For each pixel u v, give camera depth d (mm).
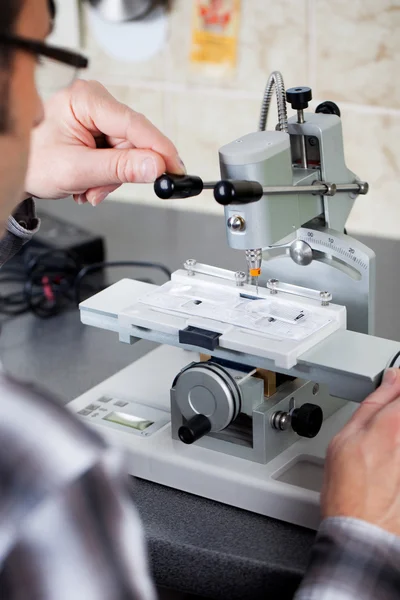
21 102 510
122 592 463
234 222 863
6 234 1049
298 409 909
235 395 875
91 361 1221
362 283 979
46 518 443
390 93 1666
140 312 946
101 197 1065
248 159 833
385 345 873
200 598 911
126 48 1859
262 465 889
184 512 874
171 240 1669
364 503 691
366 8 1631
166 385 1064
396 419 748
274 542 817
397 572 663
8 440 457
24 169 533
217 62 1824
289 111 1769
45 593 450
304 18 1699
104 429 971
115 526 466
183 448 929
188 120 1911
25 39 491
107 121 991
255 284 984
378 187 1746
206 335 876
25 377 1168
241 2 1752
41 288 1462
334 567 656
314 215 967
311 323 900
